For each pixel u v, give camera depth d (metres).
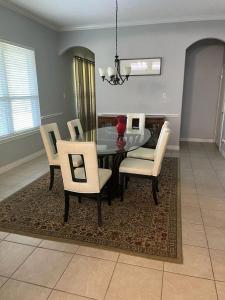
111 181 2.71
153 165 2.65
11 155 3.93
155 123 4.70
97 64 5.10
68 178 2.22
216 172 3.70
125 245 1.98
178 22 4.46
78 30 5.01
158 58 4.71
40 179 3.45
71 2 3.56
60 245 1.99
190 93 5.64
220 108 5.29
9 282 1.62
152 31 4.63
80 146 2.03
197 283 1.59
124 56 4.91
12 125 3.93
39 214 2.48
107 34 4.89
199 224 2.27
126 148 2.54
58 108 5.41
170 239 2.05
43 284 1.60
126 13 4.11
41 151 4.77
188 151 4.97
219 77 5.38
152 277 1.64
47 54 4.82
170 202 2.72
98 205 2.23
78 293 1.52
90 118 7.41
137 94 5.02
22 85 4.12
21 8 3.81
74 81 6.23
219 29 4.34
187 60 5.43
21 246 1.98
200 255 1.85
